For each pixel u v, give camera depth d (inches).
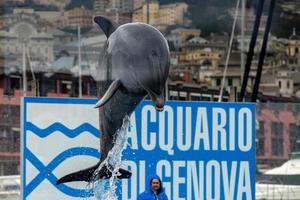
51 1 2006.6
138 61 404.8
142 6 2044.8
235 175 741.3
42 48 2011.6
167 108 725.9
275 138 1280.8
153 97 406.6
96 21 440.1
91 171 613.3
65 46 2015.3
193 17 2123.5
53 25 2018.9
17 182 1175.6
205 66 2112.5
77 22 2014.0
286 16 2170.3
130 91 413.1
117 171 555.8
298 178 1269.7
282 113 1277.1
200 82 2091.5
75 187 695.7
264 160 1286.9
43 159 698.2
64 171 700.0
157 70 403.5
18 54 1988.2
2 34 2009.1
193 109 730.8
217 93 2062.0
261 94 2139.5
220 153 737.0
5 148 1429.6
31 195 696.4
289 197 1237.1
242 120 741.3
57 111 700.0
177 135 729.0
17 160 1419.8
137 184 720.3
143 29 410.0
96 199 621.3
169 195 727.7
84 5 2014.0
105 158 528.7
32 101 697.0
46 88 1973.4
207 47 2118.6
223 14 2128.4
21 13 2021.4
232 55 2118.6
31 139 697.0
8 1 2016.5
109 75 413.4
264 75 2149.4
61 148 700.7
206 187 735.1
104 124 458.6
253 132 743.7
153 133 723.4
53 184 698.2
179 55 2118.6
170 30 2114.9
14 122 1439.5
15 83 1958.7
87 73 1983.3
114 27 434.9
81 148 701.3
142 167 722.2
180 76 2101.4
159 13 2098.9
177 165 729.0
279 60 2169.0
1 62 1961.1
